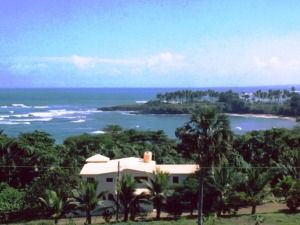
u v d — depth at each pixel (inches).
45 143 2997.0
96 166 2413.9
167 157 3287.4
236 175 2206.0
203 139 1972.2
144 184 2180.1
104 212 2161.7
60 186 2266.2
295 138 3218.5
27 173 2679.6
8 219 2258.9
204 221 1999.3
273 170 2625.5
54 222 2096.5
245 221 2039.9
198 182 2172.7
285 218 2087.8
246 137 3125.0
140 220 2107.5
